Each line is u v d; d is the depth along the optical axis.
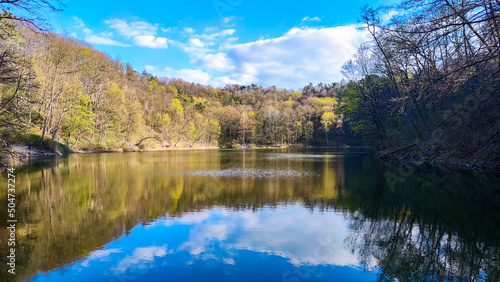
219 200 9.09
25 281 4.00
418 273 4.34
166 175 14.98
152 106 59.44
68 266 4.45
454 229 6.27
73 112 33.34
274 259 4.73
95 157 27.33
